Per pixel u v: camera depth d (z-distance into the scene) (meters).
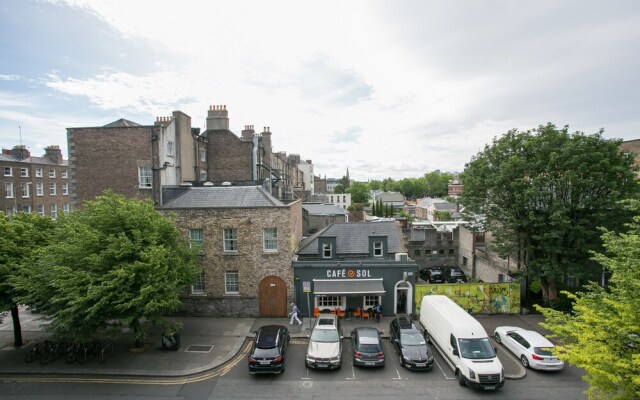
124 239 19.53
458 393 17.33
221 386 18.08
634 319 10.81
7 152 60.28
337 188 163.75
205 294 27.33
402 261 27.30
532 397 16.94
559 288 28.69
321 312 27.11
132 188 30.28
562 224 24.27
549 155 25.64
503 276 31.98
